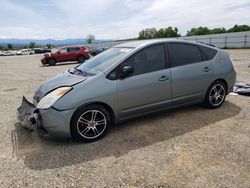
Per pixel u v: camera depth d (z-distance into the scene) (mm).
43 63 20031
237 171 2975
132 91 4094
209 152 3443
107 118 4000
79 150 3629
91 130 3898
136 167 3133
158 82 4324
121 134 4145
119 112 4070
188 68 4695
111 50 4801
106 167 3156
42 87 4246
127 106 4117
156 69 4352
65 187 2781
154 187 2734
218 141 3770
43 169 3158
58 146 3775
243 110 5156
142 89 4180
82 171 3084
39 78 11375
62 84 3914
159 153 3467
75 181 2887
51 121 3604
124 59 4105
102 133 3980
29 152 3617
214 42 40688
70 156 3463
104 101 3877
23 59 32469
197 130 4203
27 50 62219
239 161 3191
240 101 5812
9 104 6348
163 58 4469
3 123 4832
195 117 4797
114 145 3760
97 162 3283
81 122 3793
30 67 18391
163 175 2943
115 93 3945
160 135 4055
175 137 3965
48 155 3506
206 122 4543
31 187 2801
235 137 3891
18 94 7652
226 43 38625
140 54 4262
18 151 3656
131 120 4730
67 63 21562
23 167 3219
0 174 3070
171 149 3572
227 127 4293
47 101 3674
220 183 2760
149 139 3926
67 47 21062
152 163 3211
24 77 11938
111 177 2939
